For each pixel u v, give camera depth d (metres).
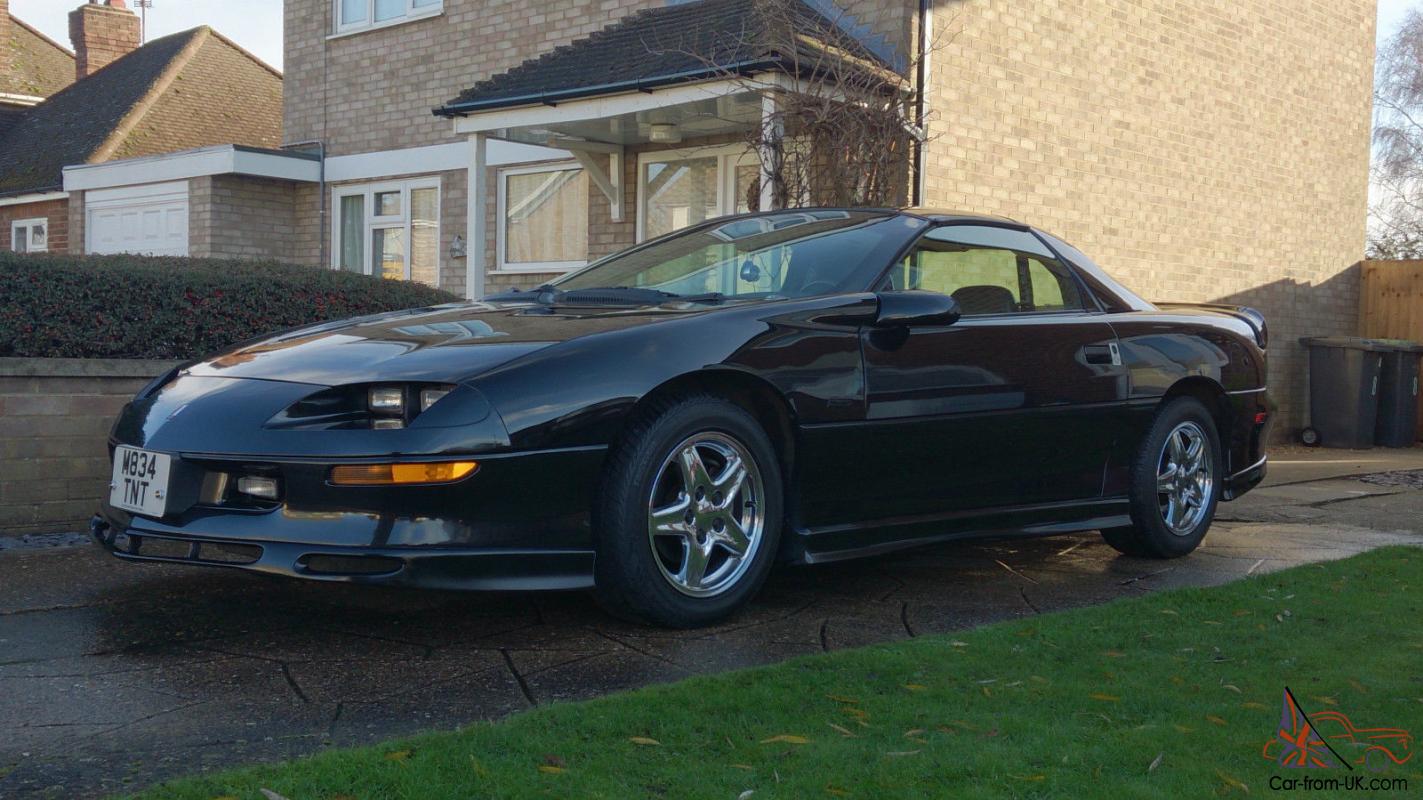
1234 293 11.94
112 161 14.46
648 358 3.45
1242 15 11.84
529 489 3.26
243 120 18.02
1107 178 10.49
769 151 8.18
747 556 3.71
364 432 3.19
